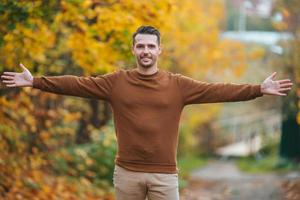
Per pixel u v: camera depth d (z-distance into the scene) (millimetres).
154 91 6250
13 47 9891
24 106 12164
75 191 12875
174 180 6340
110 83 6359
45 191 11352
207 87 6312
